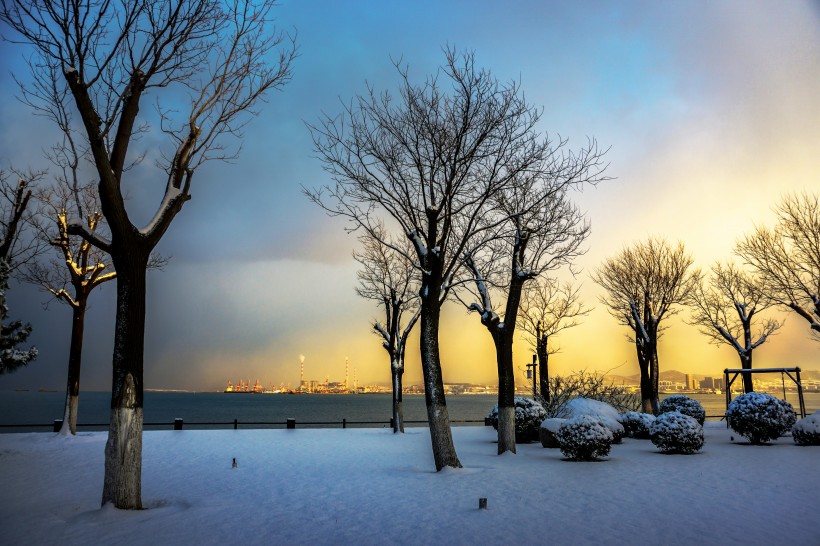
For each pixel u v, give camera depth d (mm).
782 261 31656
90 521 10180
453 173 16344
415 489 13141
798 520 9781
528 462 17688
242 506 11602
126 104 12039
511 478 14469
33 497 12859
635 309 37188
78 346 25781
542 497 12000
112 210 11359
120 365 11359
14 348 21094
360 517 10523
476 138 17281
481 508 10914
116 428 11164
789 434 26906
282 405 141750
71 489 13875
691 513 10375
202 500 12258
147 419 72688
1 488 14047
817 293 30547
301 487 13703
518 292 21125
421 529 9562
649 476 14656
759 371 34156
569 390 30438
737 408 23406
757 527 9336
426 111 17656
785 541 8508
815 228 30141
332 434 28172
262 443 23750
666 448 20234
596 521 9875
